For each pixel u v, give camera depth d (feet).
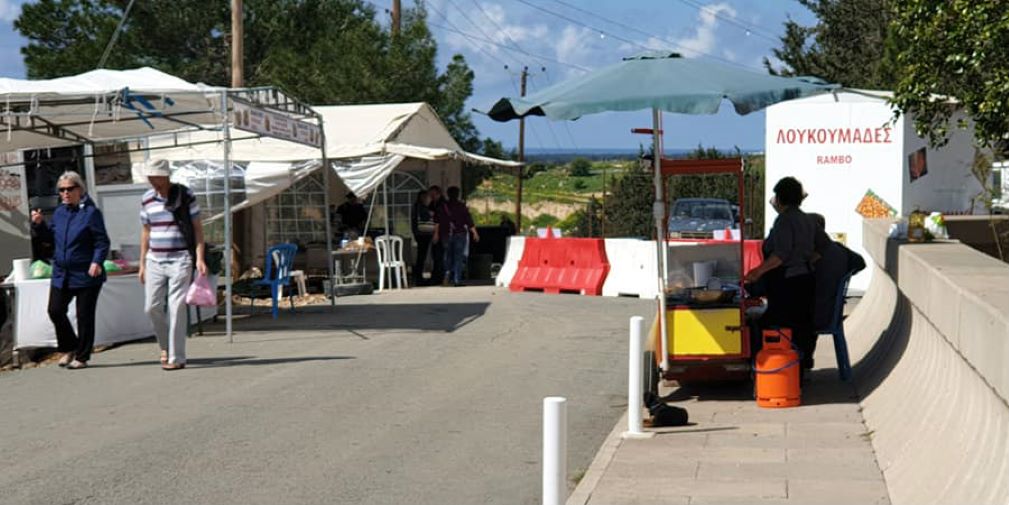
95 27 114.32
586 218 133.80
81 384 37.01
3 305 42.86
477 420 31.19
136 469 25.72
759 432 28.14
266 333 50.19
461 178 92.79
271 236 85.76
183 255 39.60
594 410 32.86
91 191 57.21
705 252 34.88
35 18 113.39
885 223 47.75
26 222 60.75
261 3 119.65
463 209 77.46
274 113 51.24
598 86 31.04
